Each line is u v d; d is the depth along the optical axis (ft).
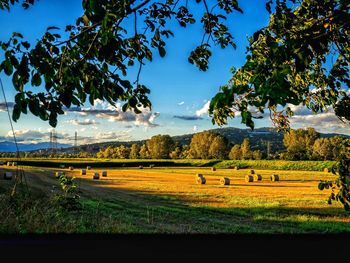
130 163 304.50
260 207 67.67
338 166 16.53
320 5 12.07
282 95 9.45
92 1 10.83
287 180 154.51
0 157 300.40
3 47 10.78
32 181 119.55
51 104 11.06
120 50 12.53
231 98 9.89
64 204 39.32
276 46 10.68
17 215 30.73
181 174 195.72
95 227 33.99
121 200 76.43
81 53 12.69
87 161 310.65
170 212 59.47
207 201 77.30
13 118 10.57
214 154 433.07
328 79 17.83
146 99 13.82
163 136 457.27
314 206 69.41
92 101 12.28
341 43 15.08
